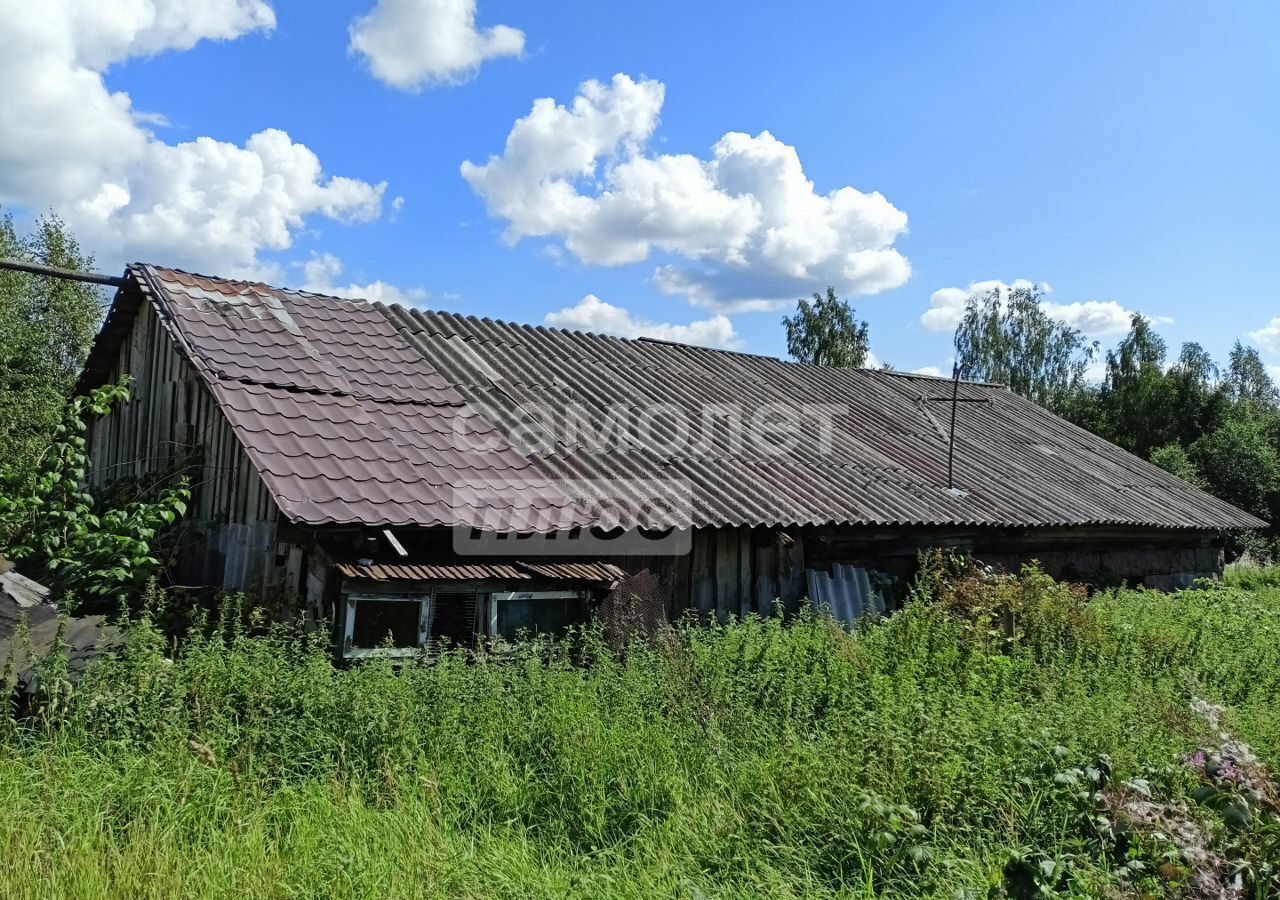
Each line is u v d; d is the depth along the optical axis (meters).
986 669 8.23
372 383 10.59
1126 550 16.81
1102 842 4.99
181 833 5.03
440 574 8.16
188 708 6.21
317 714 6.26
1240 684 8.84
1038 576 10.84
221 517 9.38
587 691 6.88
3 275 20.53
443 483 8.99
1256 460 34.34
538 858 5.15
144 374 11.59
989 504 13.57
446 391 11.09
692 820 5.39
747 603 10.77
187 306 10.54
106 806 5.17
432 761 5.98
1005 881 4.29
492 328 13.96
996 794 5.39
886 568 12.55
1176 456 34.28
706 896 4.56
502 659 7.83
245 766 5.74
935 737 5.67
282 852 4.91
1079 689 7.17
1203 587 17.75
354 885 4.52
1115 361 40.59
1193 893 4.29
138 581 8.74
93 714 5.95
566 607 9.05
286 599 8.23
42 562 9.36
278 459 8.33
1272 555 32.50
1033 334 44.59
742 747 6.42
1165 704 7.04
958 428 17.58
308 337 11.09
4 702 5.89
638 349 15.61
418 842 4.97
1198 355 45.25
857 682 7.46
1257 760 5.28
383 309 13.00
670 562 10.08
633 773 5.91
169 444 10.69
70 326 23.11
